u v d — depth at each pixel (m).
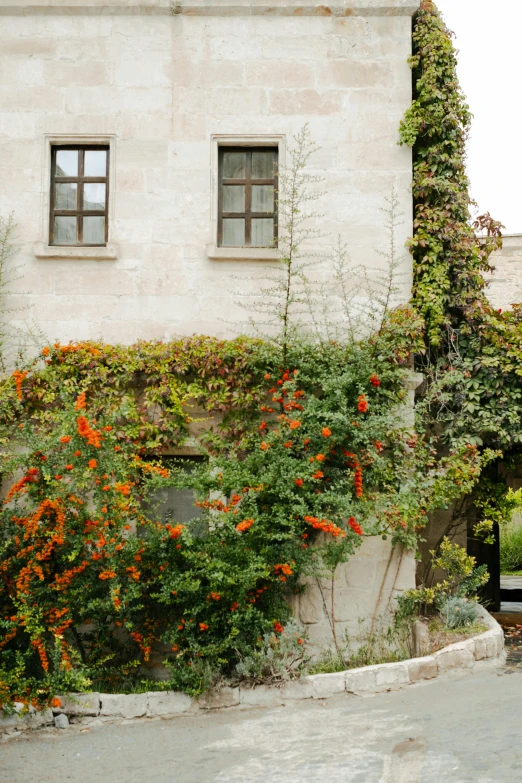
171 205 9.03
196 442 8.06
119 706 6.94
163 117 9.11
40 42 9.16
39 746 6.41
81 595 7.41
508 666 7.57
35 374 8.40
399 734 5.75
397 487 8.59
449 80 9.13
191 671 7.14
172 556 7.56
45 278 8.94
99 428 7.38
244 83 9.15
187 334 8.88
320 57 9.16
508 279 13.45
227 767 5.44
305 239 8.97
